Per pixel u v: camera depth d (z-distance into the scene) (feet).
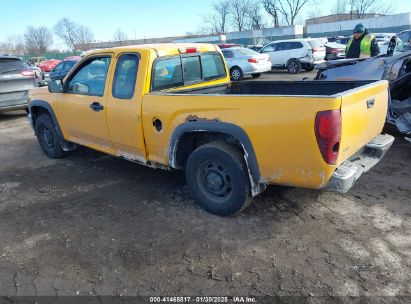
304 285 9.12
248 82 16.40
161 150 13.06
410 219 11.81
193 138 12.67
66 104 16.67
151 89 13.28
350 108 9.90
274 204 13.07
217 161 11.70
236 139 11.43
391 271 9.44
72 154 20.30
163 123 12.49
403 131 17.65
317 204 12.96
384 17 128.57
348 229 11.37
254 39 156.35
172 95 12.11
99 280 9.68
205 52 15.67
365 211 12.41
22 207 14.08
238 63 53.01
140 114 13.14
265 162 10.64
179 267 10.03
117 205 13.76
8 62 30.68
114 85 14.11
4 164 19.51
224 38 158.71
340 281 9.18
